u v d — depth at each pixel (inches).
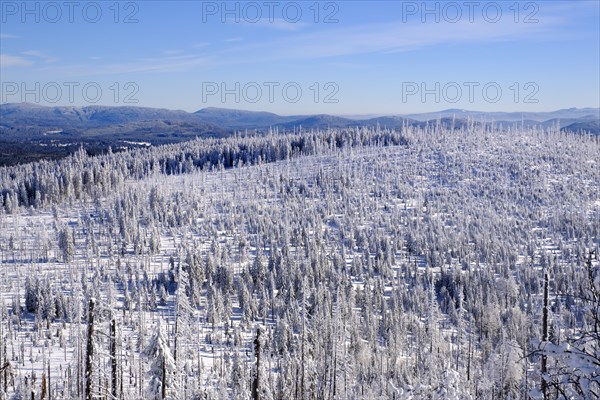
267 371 3331.7
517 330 3978.8
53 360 5280.5
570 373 474.3
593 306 473.4
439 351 3777.1
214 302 6343.5
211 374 3786.9
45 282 7234.3
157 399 1840.6
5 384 3912.4
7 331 6102.4
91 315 1407.5
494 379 2598.4
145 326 5733.3
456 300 6653.5
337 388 3319.4
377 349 4803.2
